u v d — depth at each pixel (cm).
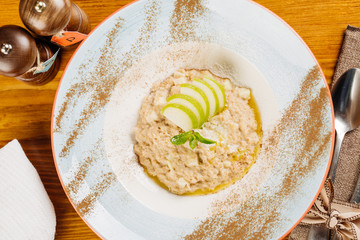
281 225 37
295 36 37
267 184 38
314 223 40
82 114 38
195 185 39
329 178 39
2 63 32
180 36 38
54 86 41
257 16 37
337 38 41
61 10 32
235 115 39
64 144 38
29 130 41
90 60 37
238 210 38
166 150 39
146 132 39
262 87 39
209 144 39
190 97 38
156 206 38
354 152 41
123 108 39
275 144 38
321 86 37
